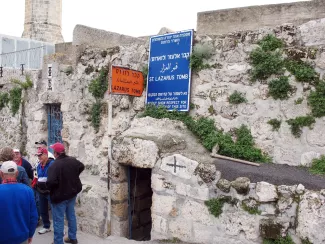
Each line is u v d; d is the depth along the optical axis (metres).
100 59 7.67
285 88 5.20
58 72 8.55
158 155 5.50
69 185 5.26
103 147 7.44
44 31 19.97
